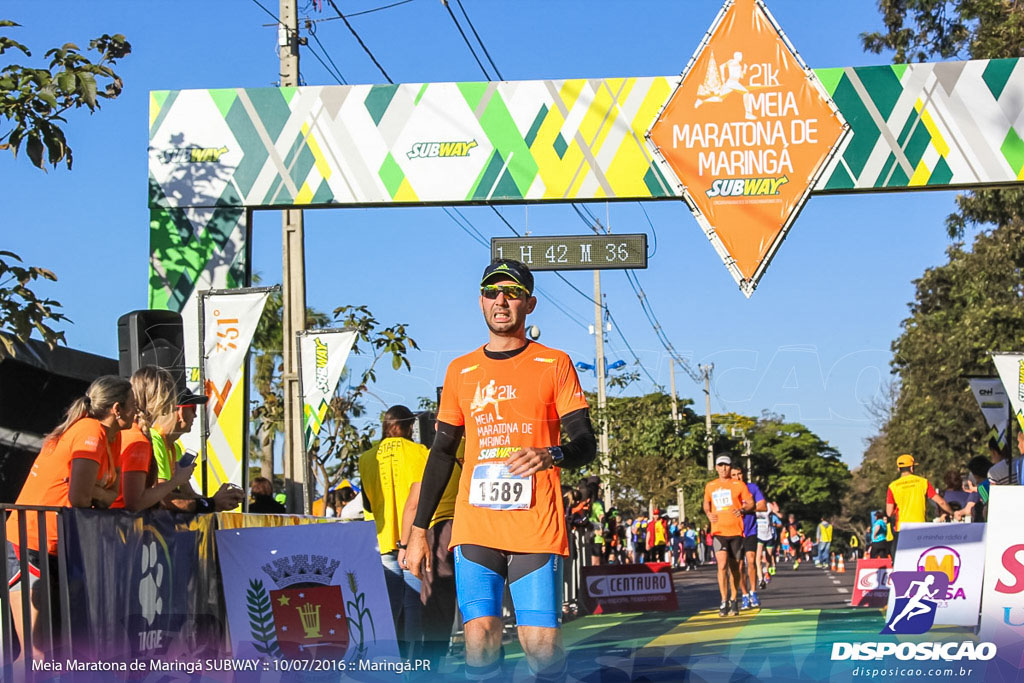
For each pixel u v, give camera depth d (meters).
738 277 10.77
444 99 11.20
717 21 10.89
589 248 11.05
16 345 9.62
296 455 12.30
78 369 10.91
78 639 4.20
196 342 11.07
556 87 11.12
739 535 11.30
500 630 4.33
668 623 9.26
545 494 4.30
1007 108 10.80
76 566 4.22
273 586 5.21
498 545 4.27
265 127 11.27
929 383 24.66
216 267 11.18
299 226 12.60
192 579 5.06
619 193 10.99
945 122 10.82
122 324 8.29
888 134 10.81
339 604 5.29
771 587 16.48
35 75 8.11
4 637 4.15
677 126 10.91
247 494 10.08
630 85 11.07
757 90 10.84
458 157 11.16
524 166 11.10
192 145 11.28
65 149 8.30
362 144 11.20
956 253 25.12
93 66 8.48
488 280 4.45
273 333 20.64
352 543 5.37
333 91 11.25
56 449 5.04
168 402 5.94
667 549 28.47
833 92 10.88
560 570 4.31
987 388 11.82
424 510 4.62
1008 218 19.20
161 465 5.81
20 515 4.26
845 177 10.82
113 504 5.18
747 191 10.81
